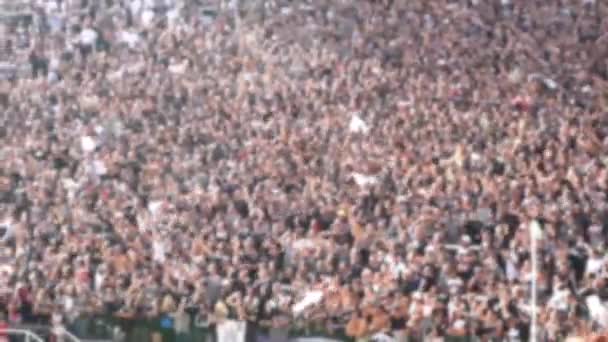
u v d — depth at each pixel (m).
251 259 48.44
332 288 46.09
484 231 49.72
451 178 52.94
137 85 58.97
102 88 58.84
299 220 50.72
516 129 56.44
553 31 63.94
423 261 47.53
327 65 60.47
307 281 47.09
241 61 60.69
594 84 61.31
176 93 58.44
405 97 58.72
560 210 50.88
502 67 61.38
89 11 63.34
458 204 51.22
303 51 61.47
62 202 52.03
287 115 57.34
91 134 56.09
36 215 51.16
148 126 56.62
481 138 55.72
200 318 44.94
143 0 63.69
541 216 50.34
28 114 57.62
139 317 44.81
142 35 62.19
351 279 47.47
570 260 48.88
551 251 48.66
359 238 49.69
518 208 50.91
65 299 45.81
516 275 47.91
